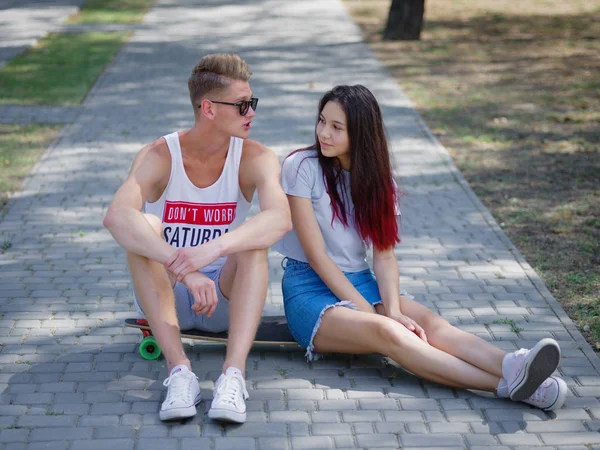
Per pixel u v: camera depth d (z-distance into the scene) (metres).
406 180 7.48
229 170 3.86
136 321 4.07
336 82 12.11
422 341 3.73
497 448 3.35
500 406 3.68
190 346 4.29
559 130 9.35
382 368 4.06
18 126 9.24
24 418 3.53
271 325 4.31
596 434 3.46
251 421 3.54
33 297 4.89
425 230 6.22
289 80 12.22
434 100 10.95
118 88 11.55
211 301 3.53
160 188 3.86
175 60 13.84
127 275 5.29
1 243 5.81
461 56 14.57
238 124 3.71
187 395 3.49
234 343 3.63
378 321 3.75
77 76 12.27
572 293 5.04
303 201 3.99
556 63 13.82
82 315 4.66
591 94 11.30
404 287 5.14
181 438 3.39
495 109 10.44
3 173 7.46
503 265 5.51
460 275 5.34
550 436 3.44
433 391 3.82
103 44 15.41
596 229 6.23
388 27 16.25
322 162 4.03
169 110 10.23
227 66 3.65
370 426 3.51
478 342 3.72
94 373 3.97
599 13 19.91
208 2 22.33
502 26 18.28
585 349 4.27
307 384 3.88
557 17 19.52
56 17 19.28
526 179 7.55
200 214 3.89
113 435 3.41
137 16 19.62
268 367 4.06
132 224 3.60
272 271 5.48
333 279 3.93
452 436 3.43
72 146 8.46
